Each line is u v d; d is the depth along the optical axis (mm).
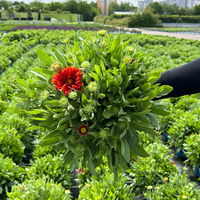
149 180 1239
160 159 1304
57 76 558
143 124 566
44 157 1266
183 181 1143
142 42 6258
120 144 584
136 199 1256
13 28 9680
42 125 587
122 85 570
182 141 1650
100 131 555
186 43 6262
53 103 559
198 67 643
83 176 1272
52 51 659
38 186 987
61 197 987
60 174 1258
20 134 1537
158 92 573
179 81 646
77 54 619
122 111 548
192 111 1847
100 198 1017
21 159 1443
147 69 626
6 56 4016
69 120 566
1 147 1323
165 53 4383
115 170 621
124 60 581
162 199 1080
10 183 1144
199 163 1465
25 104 632
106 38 650
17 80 627
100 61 563
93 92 560
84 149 581
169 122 1832
